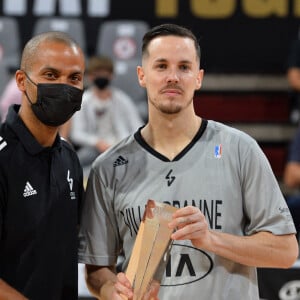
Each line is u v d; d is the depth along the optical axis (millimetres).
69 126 10883
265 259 4215
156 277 4129
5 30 13000
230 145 4410
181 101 4266
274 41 13117
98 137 11008
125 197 4414
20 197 4168
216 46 13188
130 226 4406
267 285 6113
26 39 13305
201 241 4070
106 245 4547
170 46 4254
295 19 13078
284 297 6098
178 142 4453
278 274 6109
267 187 4320
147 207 4160
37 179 4250
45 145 4332
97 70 10883
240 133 4477
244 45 13164
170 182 4363
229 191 4336
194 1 13164
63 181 4375
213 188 4332
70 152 4570
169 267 4273
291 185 10062
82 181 4605
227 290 4277
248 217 4410
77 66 4199
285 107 12727
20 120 4289
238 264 4363
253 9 13102
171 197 4336
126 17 13289
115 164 4500
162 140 4457
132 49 12867
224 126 4535
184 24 13195
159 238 4090
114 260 4625
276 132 12477
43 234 4215
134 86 12500
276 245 4238
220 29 13156
